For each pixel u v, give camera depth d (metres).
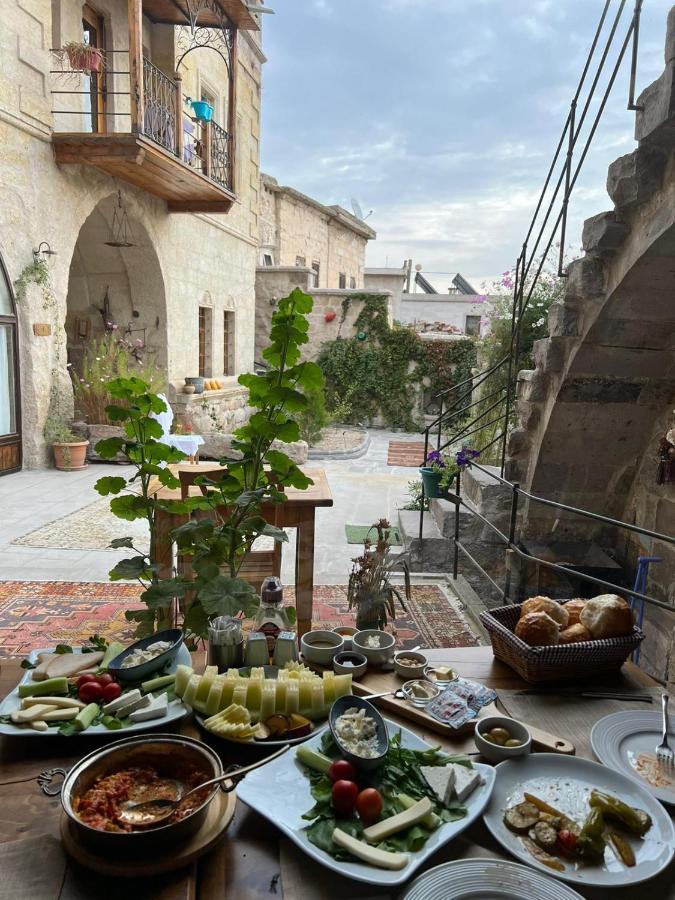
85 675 1.39
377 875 0.93
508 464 4.75
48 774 1.16
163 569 3.00
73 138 7.22
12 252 6.96
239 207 12.92
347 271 22.52
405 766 1.16
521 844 1.03
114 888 0.92
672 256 3.11
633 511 4.65
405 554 2.80
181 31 9.88
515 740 1.28
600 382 4.02
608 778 1.19
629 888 0.97
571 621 1.75
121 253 9.70
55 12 7.62
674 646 1.92
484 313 7.86
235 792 1.08
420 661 1.62
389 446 11.90
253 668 1.43
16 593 4.08
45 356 7.70
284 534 1.90
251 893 0.93
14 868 0.95
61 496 6.59
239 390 12.63
